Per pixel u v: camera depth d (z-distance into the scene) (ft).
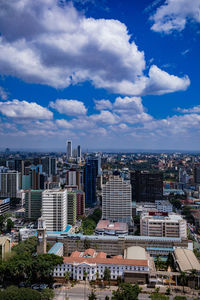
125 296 628.28
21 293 603.67
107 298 631.56
